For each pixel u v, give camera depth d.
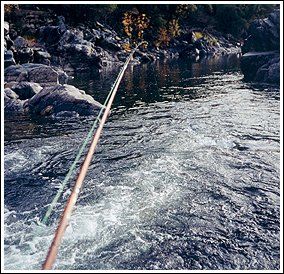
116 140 13.19
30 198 8.86
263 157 11.08
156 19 66.81
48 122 16.11
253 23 33.47
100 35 52.53
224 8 84.81
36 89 21.30
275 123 15.06
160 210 8.05
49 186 9.53
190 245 6.86
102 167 10.56
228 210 8.05
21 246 6.80
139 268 6.25
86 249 6.71
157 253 6.63
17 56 35.22
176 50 67.19
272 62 28.33
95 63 42.03
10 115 17.50
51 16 50.06
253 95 21.94
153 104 20.09
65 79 32.53
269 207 8.16
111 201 8.46
